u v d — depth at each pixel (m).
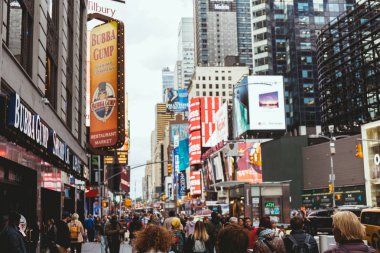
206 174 112.56
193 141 142.75
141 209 120.44
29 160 20.69
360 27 98.06
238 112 112.19
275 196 28.27
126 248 31.58
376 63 94.12
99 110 43.22
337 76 112.38
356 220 5.50
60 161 23.17
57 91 28.28
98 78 43.56
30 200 21.94
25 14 19.89
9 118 14.09
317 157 80.56
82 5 41.91
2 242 8.46
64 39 30.33
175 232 15.33
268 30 160.25
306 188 83.06
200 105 143.12
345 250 5.37
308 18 153.88
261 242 9.11
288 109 154.62
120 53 42.59
